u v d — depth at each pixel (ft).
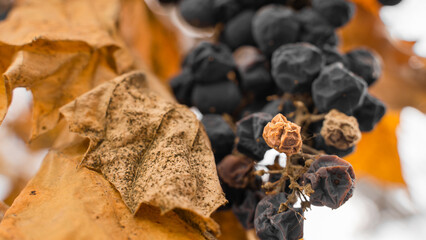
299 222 0.51
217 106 0.65
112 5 0.71
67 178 0.54
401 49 0.86
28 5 0.68
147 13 0.84
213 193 0.52
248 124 0.56
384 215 1.33
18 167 0.74
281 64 0.58
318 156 0.52
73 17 0.68
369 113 0.58
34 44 0.59
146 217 0.52
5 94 0.56
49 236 0.49
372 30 0.85
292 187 0.52
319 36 0.64
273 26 0.63
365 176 0.97
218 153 0.59
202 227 0.50
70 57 0.61
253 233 0.65
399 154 0.86
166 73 0.83
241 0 0.70
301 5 0.70
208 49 0.65
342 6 0.65
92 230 0.50
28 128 0.77
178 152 0.52
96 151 0.54
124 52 0.64
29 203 0.52
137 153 0.54
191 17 0.73
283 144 0.49
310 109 0.60
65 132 0.60
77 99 0.56
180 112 0.56
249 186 0.58
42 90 0.59
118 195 0.52
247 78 0.66
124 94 0.57
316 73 0.57
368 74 0.62
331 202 0.50
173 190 0.49
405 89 0.87
